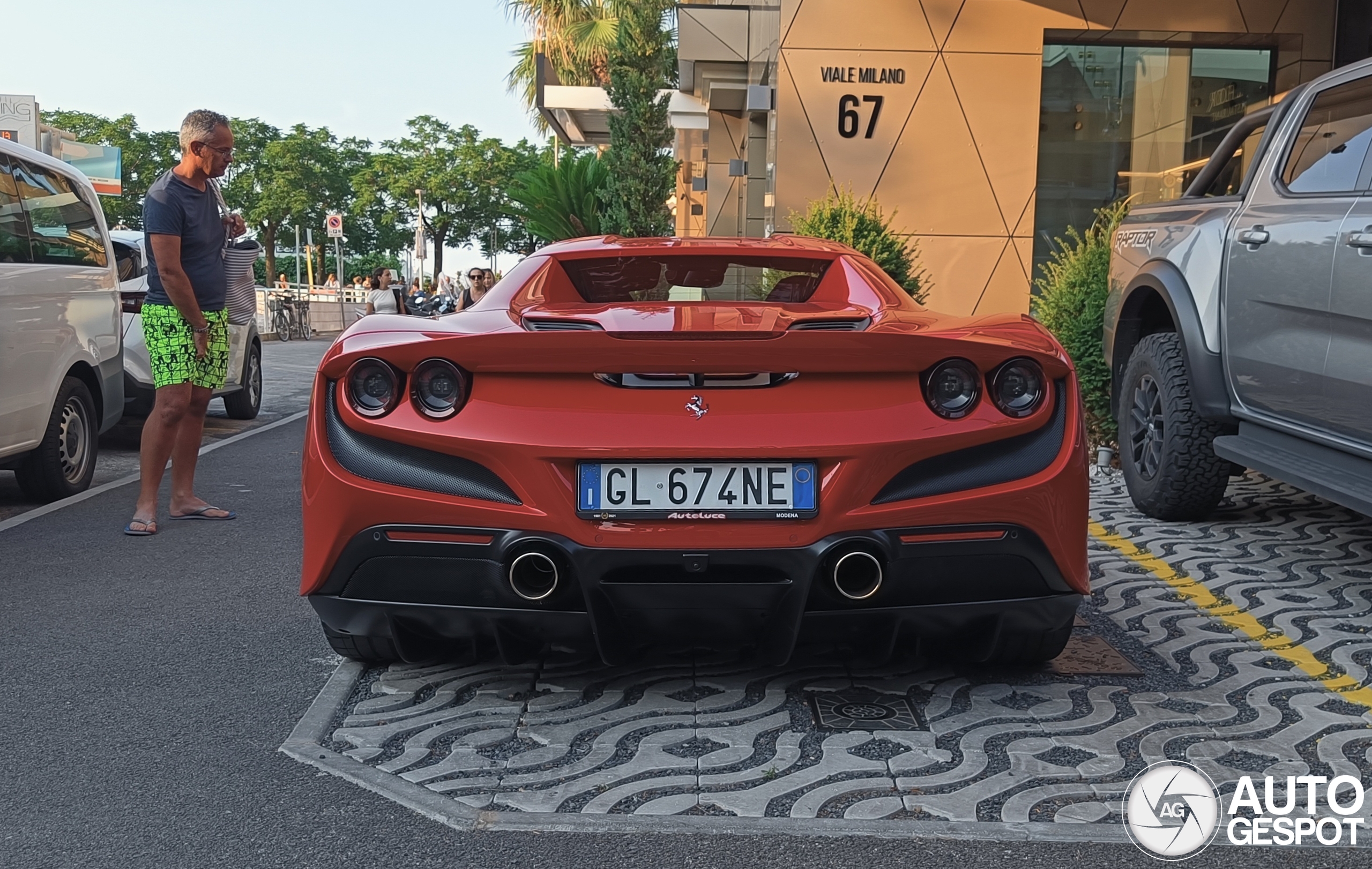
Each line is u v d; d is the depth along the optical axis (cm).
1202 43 1090
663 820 239
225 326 561
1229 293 479
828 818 240
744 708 304
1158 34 1067
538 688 320
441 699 313
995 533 277
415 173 6669
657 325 285
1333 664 343
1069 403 288
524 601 282
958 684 322
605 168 1886
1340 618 388
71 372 659
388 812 245
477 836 234
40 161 636
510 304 330
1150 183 1096
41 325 599
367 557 284
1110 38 1075
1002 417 280
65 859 225
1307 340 423
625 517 271
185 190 535
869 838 232
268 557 487
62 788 258
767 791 254
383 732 289
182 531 542
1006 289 1080
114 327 696
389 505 279
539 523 271
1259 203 470
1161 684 325
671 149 1800
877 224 865
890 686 320
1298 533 512
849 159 1063
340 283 3794
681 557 270
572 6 2911
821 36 1055
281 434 921
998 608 286
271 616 397
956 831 235
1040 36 1060
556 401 275
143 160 6856
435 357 277
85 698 316
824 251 378
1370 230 386
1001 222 1074
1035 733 288
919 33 1054
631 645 292
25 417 584
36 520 569
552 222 1916
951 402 278
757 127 1705
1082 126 1091
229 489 661
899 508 271
